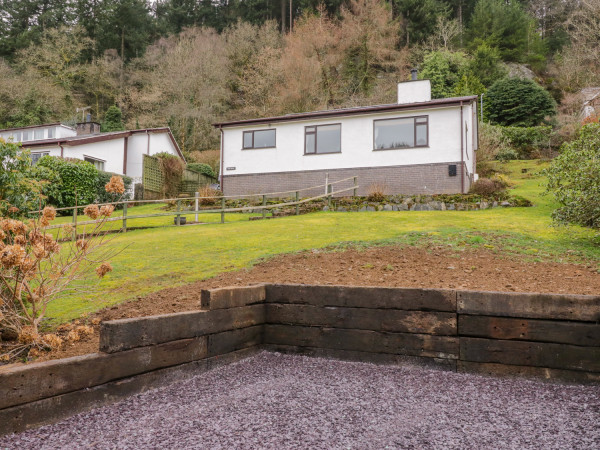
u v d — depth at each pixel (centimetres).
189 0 4975
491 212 1360
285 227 1166
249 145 2011
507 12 4741
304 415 306
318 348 462
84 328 434
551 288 545
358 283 589
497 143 2795
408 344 424
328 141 1883
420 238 920
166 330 369
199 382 379
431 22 4256
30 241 443
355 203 1590
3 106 3697
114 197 2127
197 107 3931
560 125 3334
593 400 335
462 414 309
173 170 2462
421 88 1886
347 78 3794
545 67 4484
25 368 274
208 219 1538
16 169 537
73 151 2242
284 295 484
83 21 4434
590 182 880
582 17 3306
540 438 271
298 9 4631
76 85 4191
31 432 271
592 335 367
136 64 4447
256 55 4031
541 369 379
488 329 397
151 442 262
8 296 456
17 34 4353
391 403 330
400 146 1762
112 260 802
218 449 253
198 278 665
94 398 312
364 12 3681
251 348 470
